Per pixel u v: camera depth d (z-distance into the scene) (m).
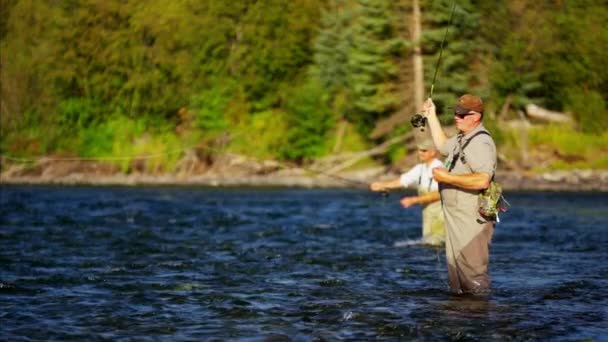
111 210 39.47
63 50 84.88
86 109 84.06
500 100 76.56
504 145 73.25
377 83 76.38
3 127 83.69
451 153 15.49
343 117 79.12
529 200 49.28
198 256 21.94
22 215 35.97
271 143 78.25
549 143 73.69
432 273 18.75
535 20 76.75
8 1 85.88
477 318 14.01
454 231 15.72
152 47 84.25
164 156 78.62
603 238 26.42
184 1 84.12
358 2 76.44
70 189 61.19
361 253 22.45
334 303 15.30
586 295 15.95
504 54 76.12
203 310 14.78
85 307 15.05
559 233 28.16
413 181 24.16
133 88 83.44
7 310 14.78
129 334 13.11
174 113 83.62
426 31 72.19
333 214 37.28
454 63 73.25
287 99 81.56
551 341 12.54
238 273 18.89
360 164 75.69
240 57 82.56
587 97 76.25
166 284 17.34
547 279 17.86
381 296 15.95
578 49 77.31
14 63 85.06
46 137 83.50
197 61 83.38
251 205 43.78
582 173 68.19
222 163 77.81
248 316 14.30
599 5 78.19
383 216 36.12
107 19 84.94
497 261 20.80
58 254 22.41
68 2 85.62
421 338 12.77
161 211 39.03
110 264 20.38
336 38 79.19
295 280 17.89
